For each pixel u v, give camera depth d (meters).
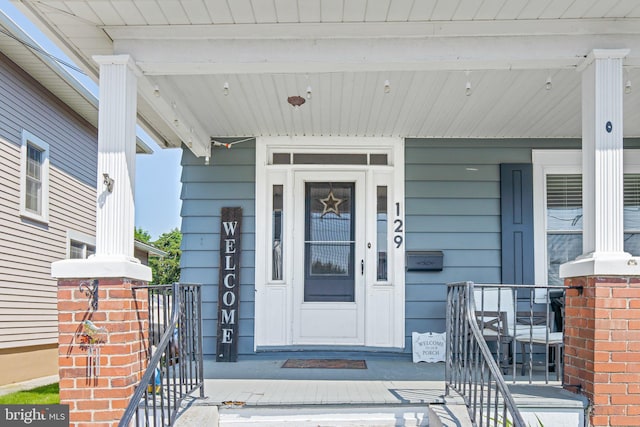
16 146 8.60
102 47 4.09
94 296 3.50
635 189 6.32
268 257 6.24
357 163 6.34
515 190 6.25
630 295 3.57
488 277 6.20
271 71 4.03
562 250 6.25
